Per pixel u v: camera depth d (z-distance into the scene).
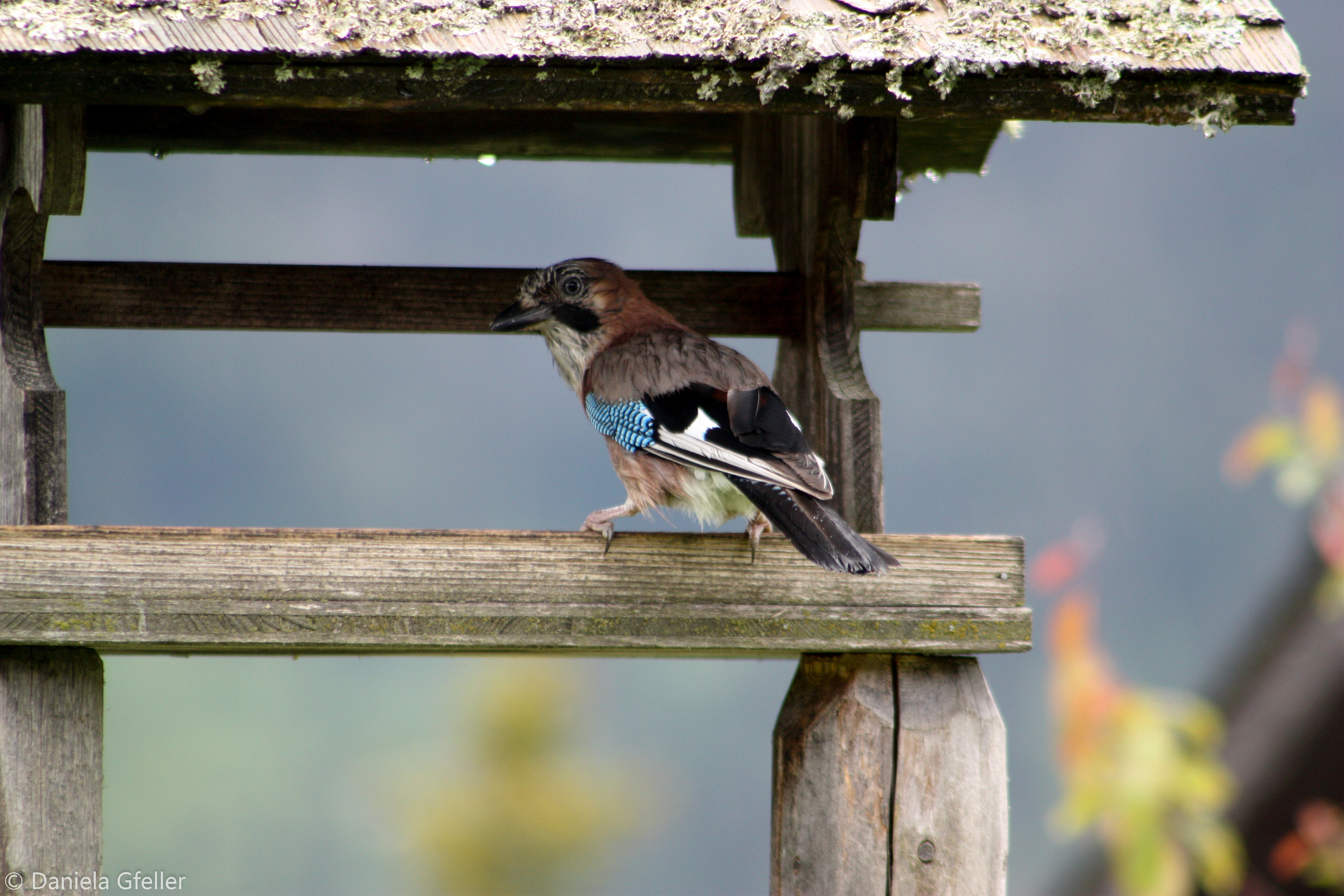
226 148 10.80
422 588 7.91
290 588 7.82
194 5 7.32
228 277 10.04
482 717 17.83
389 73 7.34
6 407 8.12
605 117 11.13
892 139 8.87
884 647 8.14
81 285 9.91
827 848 8.22
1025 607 8.25
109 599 7.68
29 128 8.58
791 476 7.81
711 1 7.70
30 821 7.67
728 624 8.06
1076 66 7.59
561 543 8.02
